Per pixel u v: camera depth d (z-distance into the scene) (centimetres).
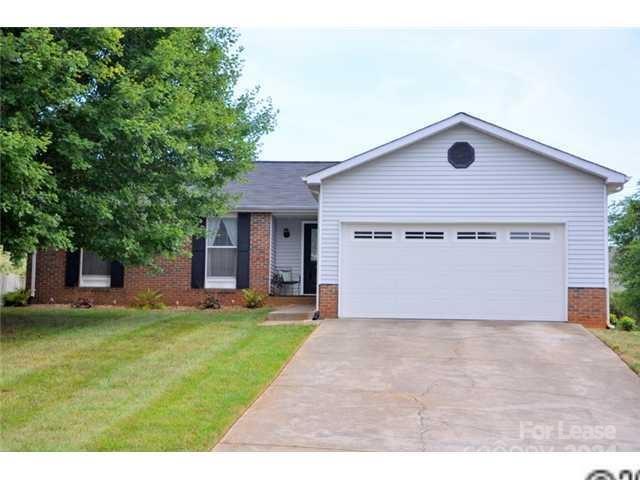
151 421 657
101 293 1869
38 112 1074
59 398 741
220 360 966
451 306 1484
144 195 1322
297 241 1981
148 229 1299
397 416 715
